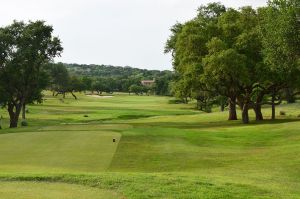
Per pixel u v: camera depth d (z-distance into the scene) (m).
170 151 25.02
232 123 52.53
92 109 97.69
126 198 12.57
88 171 18.41
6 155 22.20
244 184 15.23
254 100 59.41
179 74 66.50
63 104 116.19
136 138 29.75
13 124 60.62
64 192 13.23
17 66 56.78
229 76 48.12
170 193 13.26
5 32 56.47
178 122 59.69
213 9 61.28
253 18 50.91
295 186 16.06
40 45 57.84
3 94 57.34
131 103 126.81
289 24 30.62
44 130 35.38
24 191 13.32
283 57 33.44
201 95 81.81
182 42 53.00
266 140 32.59
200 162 22.00
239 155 24.45
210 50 47.94
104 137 29.25
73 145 25.42
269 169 19.98
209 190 13.82
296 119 53.25
